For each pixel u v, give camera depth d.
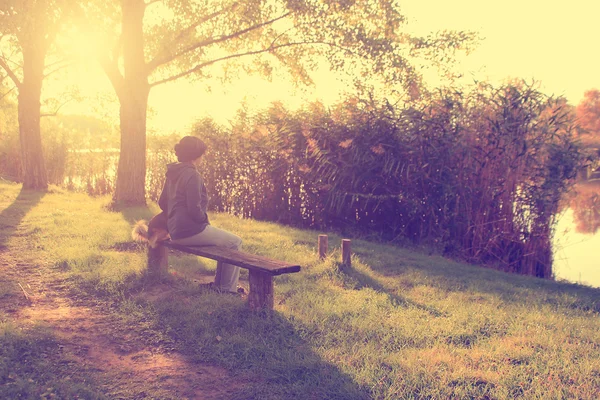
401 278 6.53
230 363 3.54
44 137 20.25
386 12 11.52
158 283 5.34
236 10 11.70
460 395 3.14
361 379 3.29
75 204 11.98
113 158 17.69
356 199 10.24
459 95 9.74
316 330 4.25
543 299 5.79
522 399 3.09
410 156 9.95
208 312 4.45
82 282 5.32
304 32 11.20
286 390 3.18
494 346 4.05
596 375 3.50
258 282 4.45
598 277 8.51
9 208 10.77
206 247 4.96
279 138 11.96
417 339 4.16
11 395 2.90
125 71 11.50
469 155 9.19
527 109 9.20
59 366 3.40
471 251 9.09
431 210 9.55
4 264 6.05
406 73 10.74
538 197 8.77
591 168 9.32
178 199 4.93
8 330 3.75
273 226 10.47
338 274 6.27
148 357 3.66
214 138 13.47
